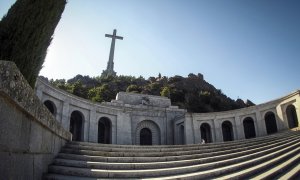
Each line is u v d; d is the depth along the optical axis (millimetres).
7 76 3334
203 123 33875
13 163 3787
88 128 25984
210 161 10055
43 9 5230
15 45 4562
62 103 23297
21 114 4105
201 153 11719
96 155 9078
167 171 7707
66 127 23031
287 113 29141
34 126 4941
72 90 53156
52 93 21953
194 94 64938
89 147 9711
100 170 6926
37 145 5262
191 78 77188
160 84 69500
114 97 54500
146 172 7297
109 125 30281
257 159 10344
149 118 33844
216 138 32406
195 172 8141
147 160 9109
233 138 32250
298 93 27297
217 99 63125
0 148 3260
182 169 8078
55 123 7066
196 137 31656
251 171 8445
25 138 4383
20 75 3830
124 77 73938
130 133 29672
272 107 30453
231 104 65562
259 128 30859
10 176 3656
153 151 11266
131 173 7066
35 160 5156
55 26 5742
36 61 5160
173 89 64438
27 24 4848
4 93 3273
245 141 17859
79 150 8812
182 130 33625
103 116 28219
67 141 10172
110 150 10242
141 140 33781
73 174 6633
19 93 3803
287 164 9750
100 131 32688
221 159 10586
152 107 34812
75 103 24859
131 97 35469
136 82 72375
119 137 28609
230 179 7441
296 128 26516
